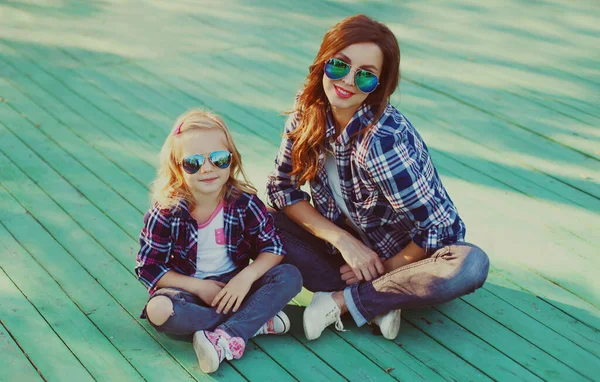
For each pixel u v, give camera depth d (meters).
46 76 4.30
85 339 2.32
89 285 2.58
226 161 2.24
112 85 4.23
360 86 2.16
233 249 2.38
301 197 2.51
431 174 2.32
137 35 4.97
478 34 5.16
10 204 3.05
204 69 4.49
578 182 3.39
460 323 2.46
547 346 2.36
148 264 2.32
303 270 2.51
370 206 2.34
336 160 2.31
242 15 5.40
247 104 4.07
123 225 2.95
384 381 2.20
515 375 2.23
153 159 3.48
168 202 2.27
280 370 2.23
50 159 3.43
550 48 4.96
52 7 5.43
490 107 4.12
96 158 3.46
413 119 3.96
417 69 4.58
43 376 2.16
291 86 4.32
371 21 2.16
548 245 2.90
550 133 3.85
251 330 2.26
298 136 2.35
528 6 5.71
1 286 2.55
